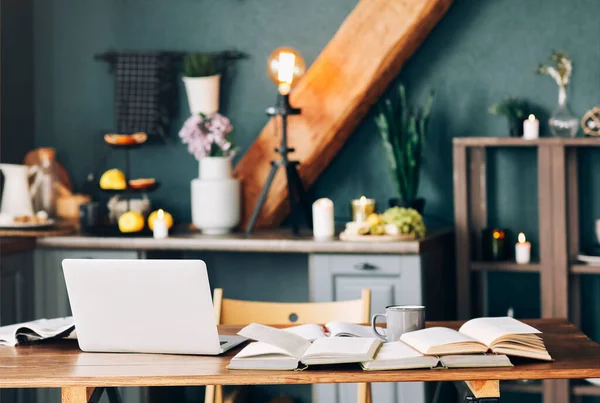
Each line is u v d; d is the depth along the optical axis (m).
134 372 1.81
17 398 3.56
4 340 2.12
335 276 3.41
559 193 3.50
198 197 3.70
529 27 3.81
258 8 4.04
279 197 3.88
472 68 3.87
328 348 1.83
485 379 1.74
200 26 4.10
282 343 1.89
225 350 2.00
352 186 4.00
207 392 2.55
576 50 3.78
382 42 3.69
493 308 3.91
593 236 3.79
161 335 1.96
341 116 3.76
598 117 3.63
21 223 3.66
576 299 3.72
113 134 4.05
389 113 3.72
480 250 3.76
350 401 3.31
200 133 3.72
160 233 3.60
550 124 3.58
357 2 3.94
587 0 3.77
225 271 4.13
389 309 2.02
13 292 3.49
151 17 4.14
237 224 3.75
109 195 4.20
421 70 3.91
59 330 2.12
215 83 3.96
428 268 3.45
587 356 1.88
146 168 4.18
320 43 3.97
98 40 4.19
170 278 1.91
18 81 4.13
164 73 4.10
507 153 3.87
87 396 1.82
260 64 4.05
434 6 3.64
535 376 1.75
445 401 3.73
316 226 3.52
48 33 4.23
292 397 4.03
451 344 1.81
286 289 4.09
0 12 3.99
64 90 4.23
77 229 3.89
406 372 1.75
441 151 3.91
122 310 1.96
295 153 3.83
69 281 1.97
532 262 3.61
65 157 4.24
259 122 4.05
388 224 3.40
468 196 3.69
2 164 3.89
